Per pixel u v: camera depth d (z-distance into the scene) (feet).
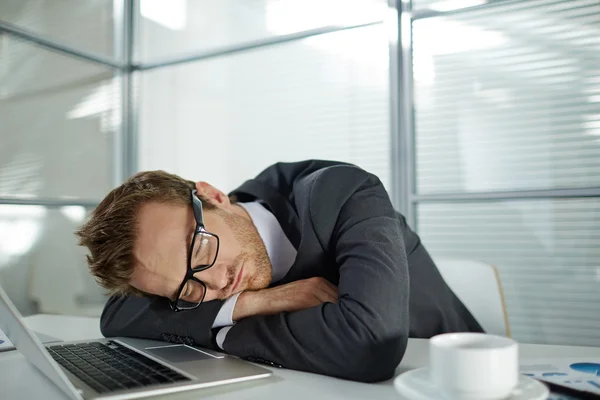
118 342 3.05
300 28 11.51
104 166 13.19
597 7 9.11
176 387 1.99
